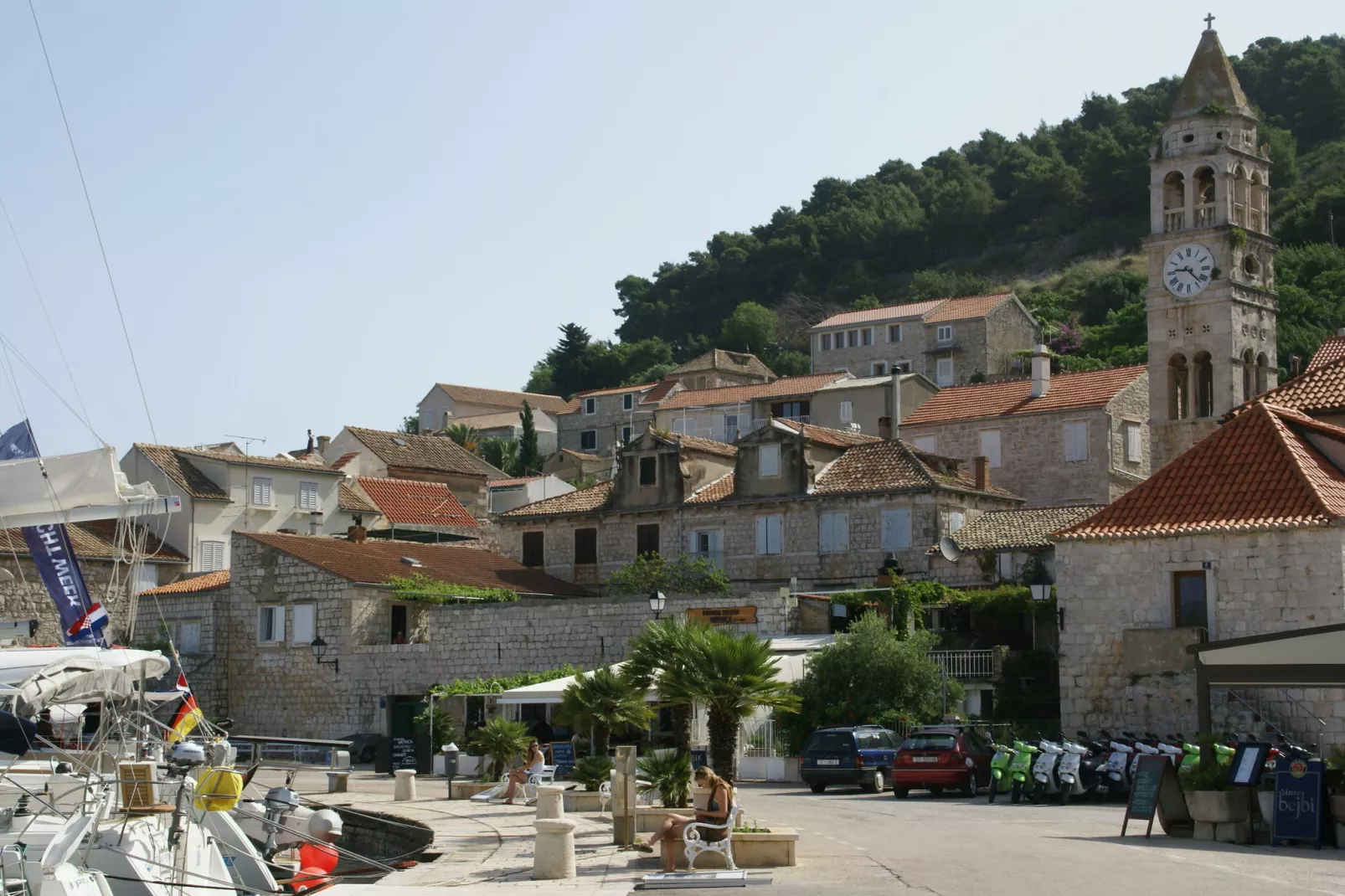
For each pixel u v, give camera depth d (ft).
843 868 74.38
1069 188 613.11
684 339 630.74
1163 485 141.59
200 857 82.84
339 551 215.51
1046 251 594.24
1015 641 173.68
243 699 211.00
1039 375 267.18
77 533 229.25
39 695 78.84
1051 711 163.22
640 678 91.61
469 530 289.74
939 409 276.41
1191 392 231.09
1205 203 234.79
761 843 76.38
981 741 133.18
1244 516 133.80
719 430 395.34
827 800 125.18
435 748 179.73
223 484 257.55
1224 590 132.98
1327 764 82.94
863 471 209.87
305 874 93.66
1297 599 129.29
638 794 103.40
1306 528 129.08
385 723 199.72
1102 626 138.92
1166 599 136.36
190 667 212.84
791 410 381.19
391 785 155.22
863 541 204.23
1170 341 234.17
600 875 76.54
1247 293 232.12
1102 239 586.86
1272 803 83.20
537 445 457.68
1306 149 599.98
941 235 621.72
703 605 183.62
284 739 99.60
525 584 222.07
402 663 200.44
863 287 608.19
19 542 217.15
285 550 208.95
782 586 185.06
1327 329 378.53
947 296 558.56
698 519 219.00
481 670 196.54
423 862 90.53
